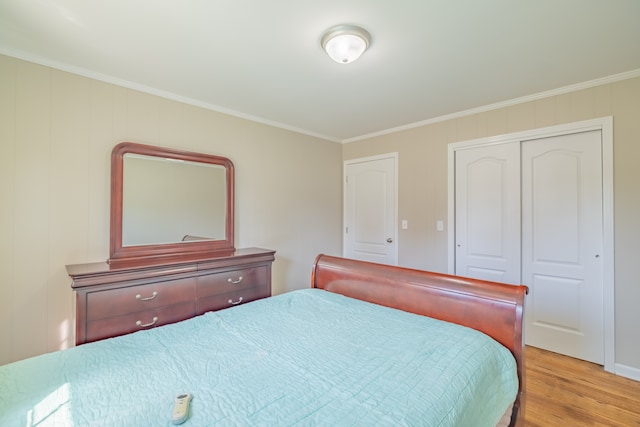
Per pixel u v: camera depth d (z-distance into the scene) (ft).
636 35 5.68
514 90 8.27
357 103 9.24
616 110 7.39
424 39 5.81
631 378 7.15
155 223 8.10
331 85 7.94
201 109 9.12
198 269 7.44
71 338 6.84
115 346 4.30
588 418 5.77
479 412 3.47
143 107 7.98
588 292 7.95
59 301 6.72
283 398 3.09
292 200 11.79
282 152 11.43
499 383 4.09
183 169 8.73
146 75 7.35
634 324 7.19
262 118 10.64
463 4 4.82
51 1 4.71
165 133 8.38
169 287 6.95
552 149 8.50
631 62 6.73
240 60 6.63
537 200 8.77
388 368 3.70
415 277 6.07
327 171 13.24
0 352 6.10
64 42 5.90
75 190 6.95
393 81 7.68
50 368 3.67
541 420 5.73
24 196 6.34
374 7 4.89
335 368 3.71
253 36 5.73
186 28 5.47
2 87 6.10
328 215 13.25
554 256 8.50
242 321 5.33
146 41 5.88
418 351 4.14
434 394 3.20
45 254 6.57
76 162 6.96
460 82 7.75
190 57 6.50
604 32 5.58
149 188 8.03
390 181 12.23
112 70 7.09
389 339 4.56
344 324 5.20
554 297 8.50
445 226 10.52
